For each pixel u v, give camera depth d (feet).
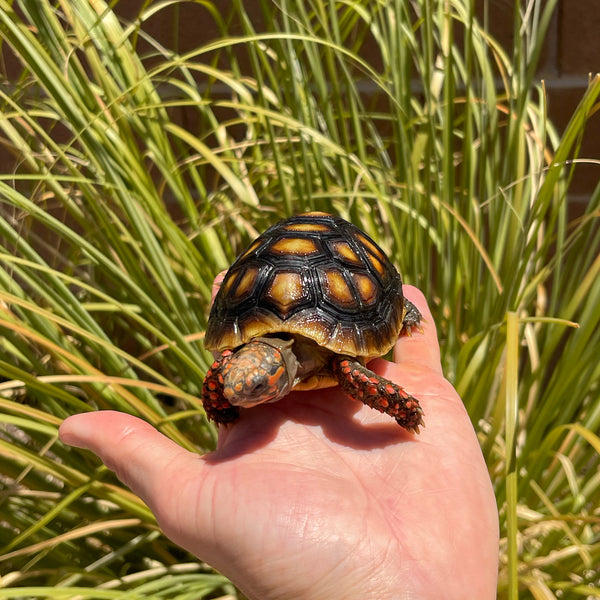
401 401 0.55
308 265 0.60
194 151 1.11
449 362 0.81
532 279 0.81
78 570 0.64
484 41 0.86
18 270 0.69
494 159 0.82
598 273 0.75
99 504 0.73
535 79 1.05
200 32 1.09
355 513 0.49
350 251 0.63
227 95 1.10
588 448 0.78
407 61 0.85
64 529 0.74
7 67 1.10
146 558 0.74
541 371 0.79
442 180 0.90
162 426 0.69
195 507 0.50
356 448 0.57
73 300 0.71
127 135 0.81
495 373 0.79
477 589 0.47
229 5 1.05
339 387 0.64
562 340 1.06
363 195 0.81
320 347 0.59
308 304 0.58
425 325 0.74
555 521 0.66
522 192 0.81
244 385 0.52
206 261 0.88
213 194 0.94
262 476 0.50
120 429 0.54
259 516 0.48
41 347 0.78
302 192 0.88
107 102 0.79
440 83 0.89
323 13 0.82
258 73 0.81
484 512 0.52
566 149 0.67
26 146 0.77
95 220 0.86
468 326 0.85
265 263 0.61
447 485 0.53
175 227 0.79
